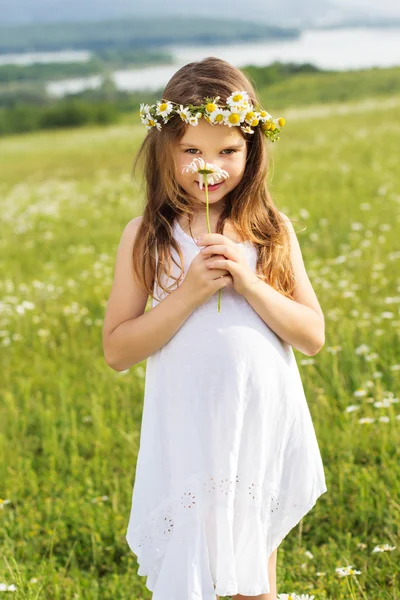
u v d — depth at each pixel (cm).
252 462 239
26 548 360
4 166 2147
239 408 236
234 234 257
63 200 1405
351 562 325
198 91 246
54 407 516
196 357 239
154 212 258
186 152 246
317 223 975
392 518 349
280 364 245
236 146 246
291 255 266
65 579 332
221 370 237
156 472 243
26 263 955
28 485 427
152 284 260
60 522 375
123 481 412
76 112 4775
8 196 1528
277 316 244
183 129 244
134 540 248
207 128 241
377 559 322
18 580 306
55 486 420
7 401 534
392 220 952
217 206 262
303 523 365
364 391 451
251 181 259
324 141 1772
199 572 231
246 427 239
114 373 556
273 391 242
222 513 232
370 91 3234
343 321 585
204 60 259
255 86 266
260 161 258
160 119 253
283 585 307
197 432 235
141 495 246
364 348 520
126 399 512
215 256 240
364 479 380
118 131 3047
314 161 1500
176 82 252
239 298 248
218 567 234
